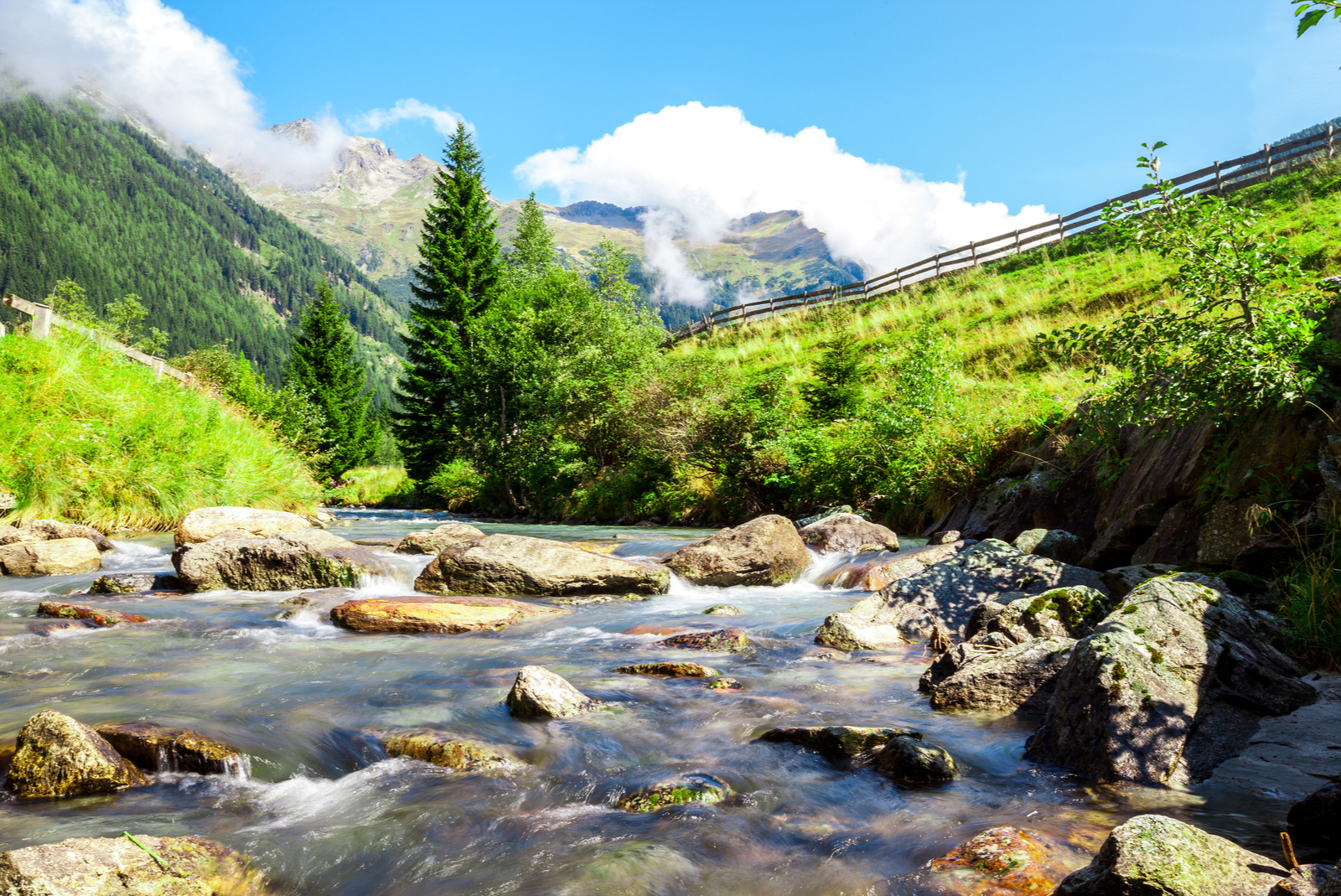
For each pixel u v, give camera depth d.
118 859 2.59
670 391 19.72
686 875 2.69
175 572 9.23
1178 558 6.96
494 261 37.44
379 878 2.75
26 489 11.64
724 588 9.64
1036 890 2.40
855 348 19.31
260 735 3.97
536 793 3.46
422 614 6.97
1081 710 3.68
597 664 5.69
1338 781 2.77
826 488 15.73
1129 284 20.95
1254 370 6.47
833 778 3.54
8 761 3.57
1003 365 19.83
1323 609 4.80
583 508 22.36
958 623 6.38
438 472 33.03
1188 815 2.98
